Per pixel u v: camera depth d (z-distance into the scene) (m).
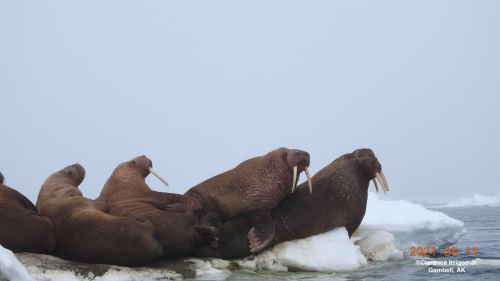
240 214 32.38
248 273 29.72
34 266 24.92
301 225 33.19
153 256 27.08
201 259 30.28
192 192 33.22
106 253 26.02
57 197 29.39
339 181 34.66
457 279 28.67
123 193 31.45
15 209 25.83
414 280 28.41
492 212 120.62
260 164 33.31
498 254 39.38
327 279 28.38
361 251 35.81
